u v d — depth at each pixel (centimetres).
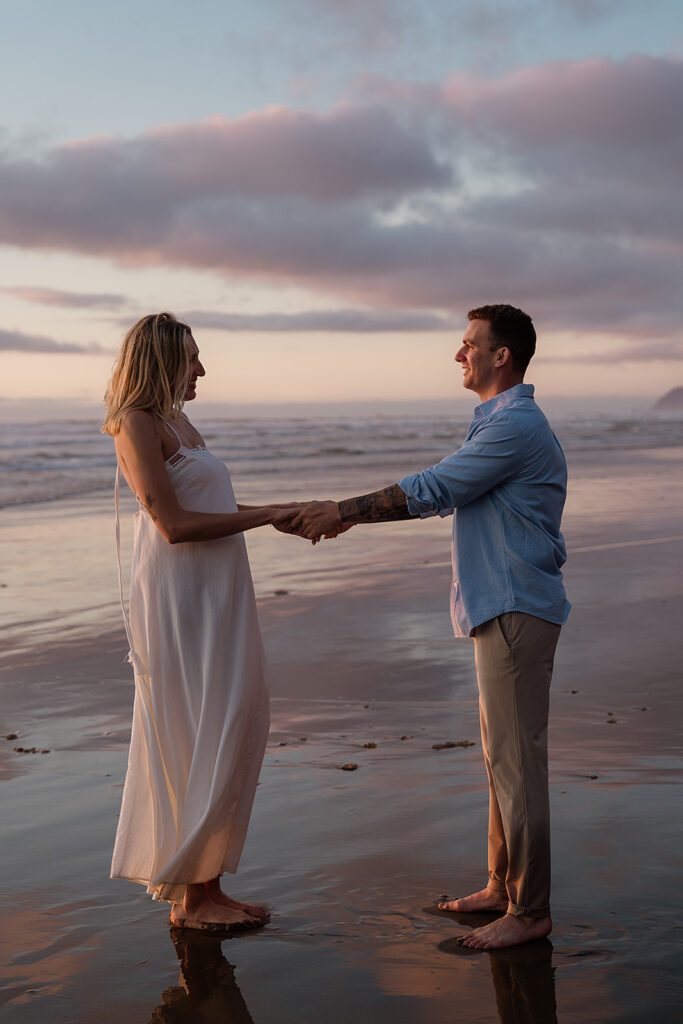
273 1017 222
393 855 312
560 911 269
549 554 268
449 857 309
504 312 278
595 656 568
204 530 272
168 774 278
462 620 276
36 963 250
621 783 364
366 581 874
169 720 279
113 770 404
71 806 363
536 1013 220
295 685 533
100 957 253
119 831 282
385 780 381
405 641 638
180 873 267
